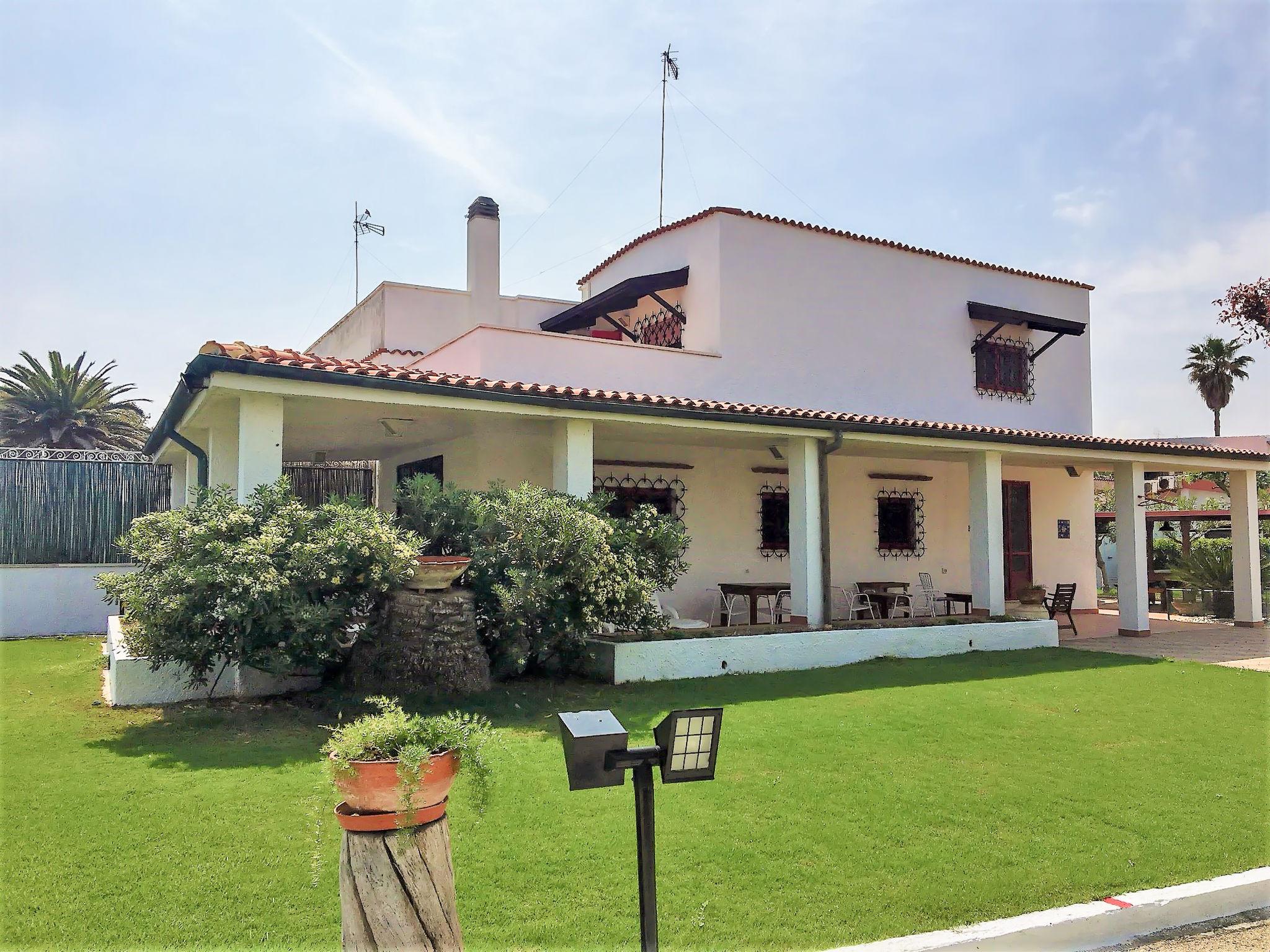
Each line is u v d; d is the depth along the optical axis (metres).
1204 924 4.28
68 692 8.62
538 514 8.62
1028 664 11.18
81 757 6.14
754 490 14.37
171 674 8.02
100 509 15.96
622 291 14.87
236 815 4.98
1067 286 18.67
